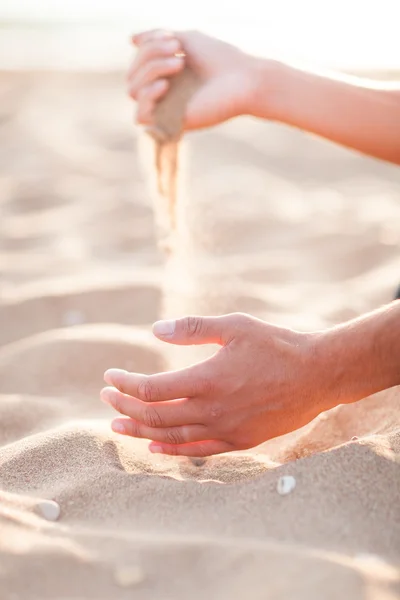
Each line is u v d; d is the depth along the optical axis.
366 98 1.55
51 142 5.17
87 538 0.86
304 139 5.46
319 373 1.12
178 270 2.57
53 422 1.59
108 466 1.13
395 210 3.60
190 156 4.90
